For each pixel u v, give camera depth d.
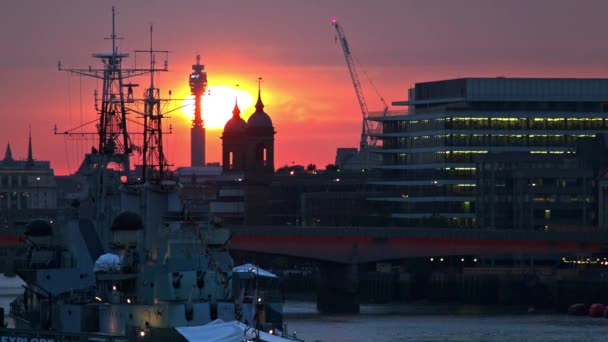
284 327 148.75
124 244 138.38
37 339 124.69
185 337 113.56
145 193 146.12
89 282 146.75
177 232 131.00
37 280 144.62
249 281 139.25
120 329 130.62
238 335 113.00
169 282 127.12
